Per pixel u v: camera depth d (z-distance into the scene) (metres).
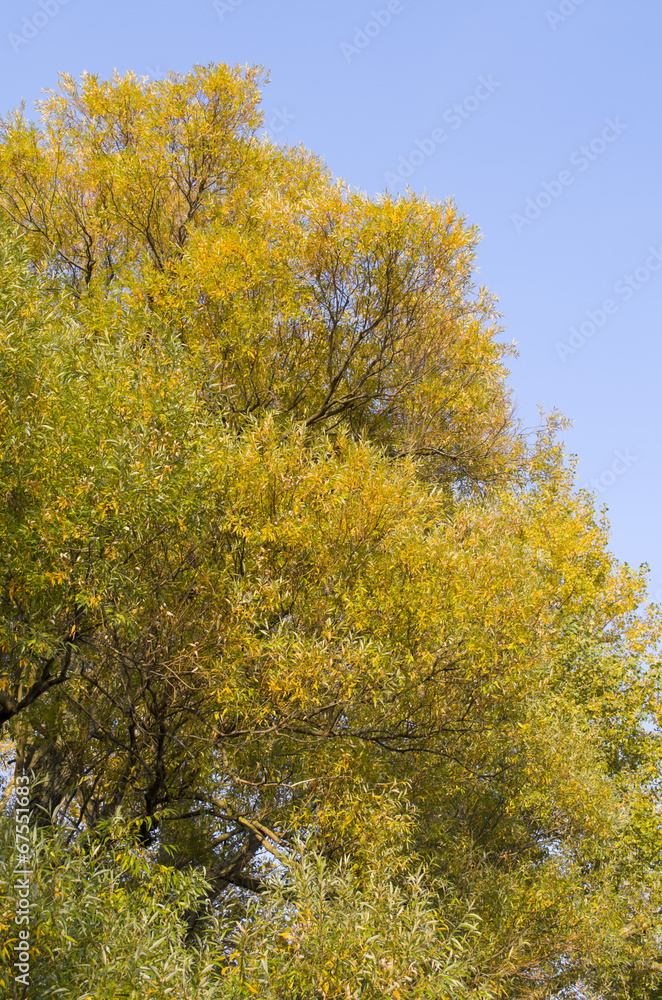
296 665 6.51
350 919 5.45
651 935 10.08
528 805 9.30
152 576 7.07
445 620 7.21
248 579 7.16
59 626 6.53
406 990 5.25
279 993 5.26
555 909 8.63
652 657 14.78
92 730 8.27
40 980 4.75
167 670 7.07
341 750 7.24
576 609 13.58
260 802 8.04
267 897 5.95
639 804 12.70
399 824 6.84
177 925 5.70
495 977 7.75
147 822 7.36
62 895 4.95
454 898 7.66
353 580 7.44
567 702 11.39
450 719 7.72
